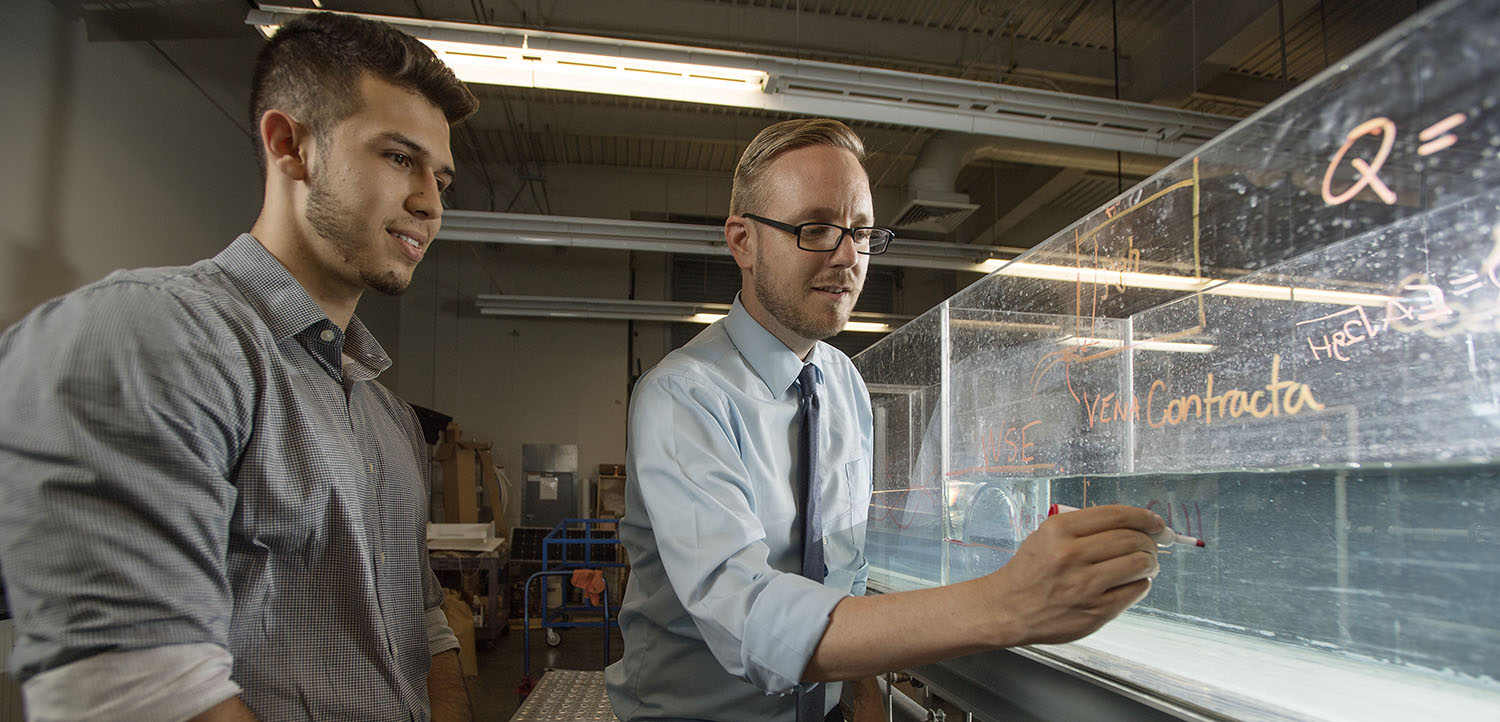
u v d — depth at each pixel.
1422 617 0.48
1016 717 0.87
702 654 0.92
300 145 0.77
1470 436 0.45
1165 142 4.04
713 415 0.86
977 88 3.54
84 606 0.53
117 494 0.56
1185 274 0.71
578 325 8.84
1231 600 0.64
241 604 0.69
